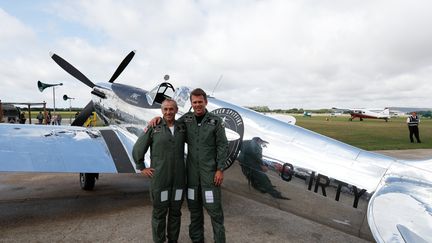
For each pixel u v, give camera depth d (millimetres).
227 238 3637
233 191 3871
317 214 3088
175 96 4648
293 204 3254
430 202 2445
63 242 3439
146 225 3967
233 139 3719
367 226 2754
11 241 3457
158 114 5160
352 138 17516
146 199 5125
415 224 2227
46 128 5430
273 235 3756
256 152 3490
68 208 4621
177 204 3127
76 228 3850
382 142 15586
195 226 3240
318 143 3203
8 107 24922
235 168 3695
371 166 2855
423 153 11852
